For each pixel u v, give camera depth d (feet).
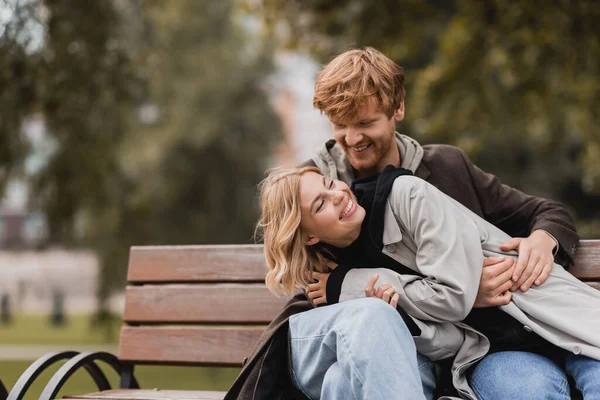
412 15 30.30
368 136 10.02
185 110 55.01
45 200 32.91
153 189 53.42
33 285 88.84
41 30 27.14
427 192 9.55
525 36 27.02
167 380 35.78
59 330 76.07
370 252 9.84
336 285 9.59
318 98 10.09
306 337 9.18
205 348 11.73
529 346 9.52
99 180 32.89
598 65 27.48
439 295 9.12
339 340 8.66
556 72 28.55
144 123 55.01
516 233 10.68
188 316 11.91
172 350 11.84
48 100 27.91
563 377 9.07
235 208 58.80
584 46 27.14
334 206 9.55
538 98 29.89
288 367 9.46
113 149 32.35
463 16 28.43
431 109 30.40
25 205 34.71
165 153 54.34
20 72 26.48
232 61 56.80
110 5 29.73
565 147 48.60
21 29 25.95
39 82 27.35
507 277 9.45
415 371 8.50
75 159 31.58
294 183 9.69
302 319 9.29
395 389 8.26
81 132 30.40
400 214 9.62
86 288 116.37
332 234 9.62
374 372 8.33
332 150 11.03
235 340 11.64
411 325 9.23
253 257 11.80
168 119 54.95
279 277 9.48
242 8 31.71
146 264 12.24
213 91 55.88
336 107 9.85
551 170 51.70
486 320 9.61
